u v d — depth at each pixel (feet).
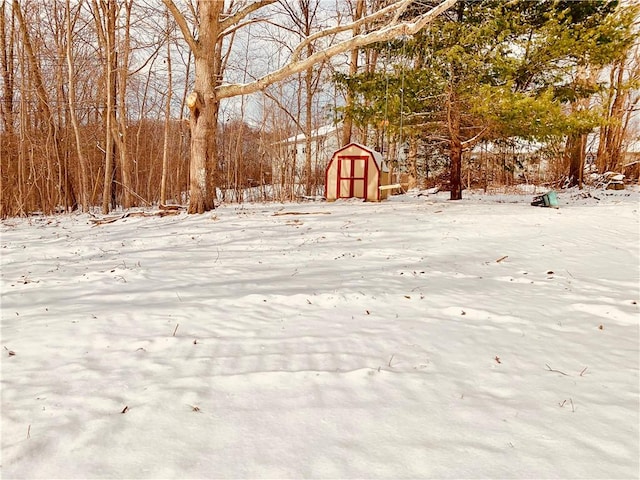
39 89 60.34
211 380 9.50
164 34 59.26
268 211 44.29
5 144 60.95
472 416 8.16
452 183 54.80
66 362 10.44
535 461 6.78
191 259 22.89
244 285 17.71
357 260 22.41
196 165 41.93
